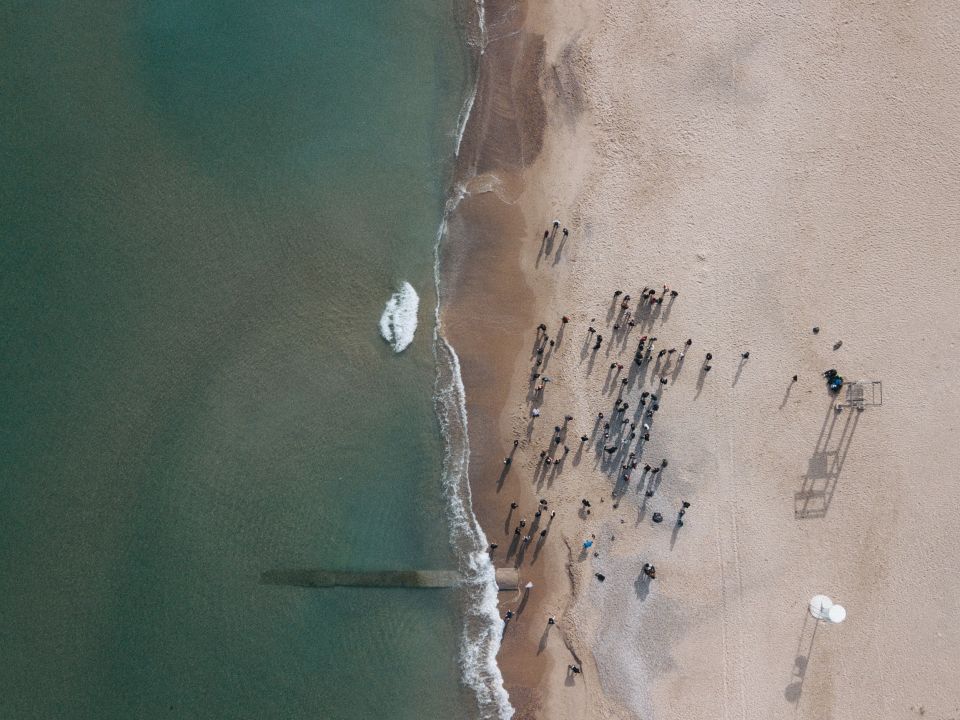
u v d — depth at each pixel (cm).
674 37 3259
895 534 3225
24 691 3203
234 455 3259
